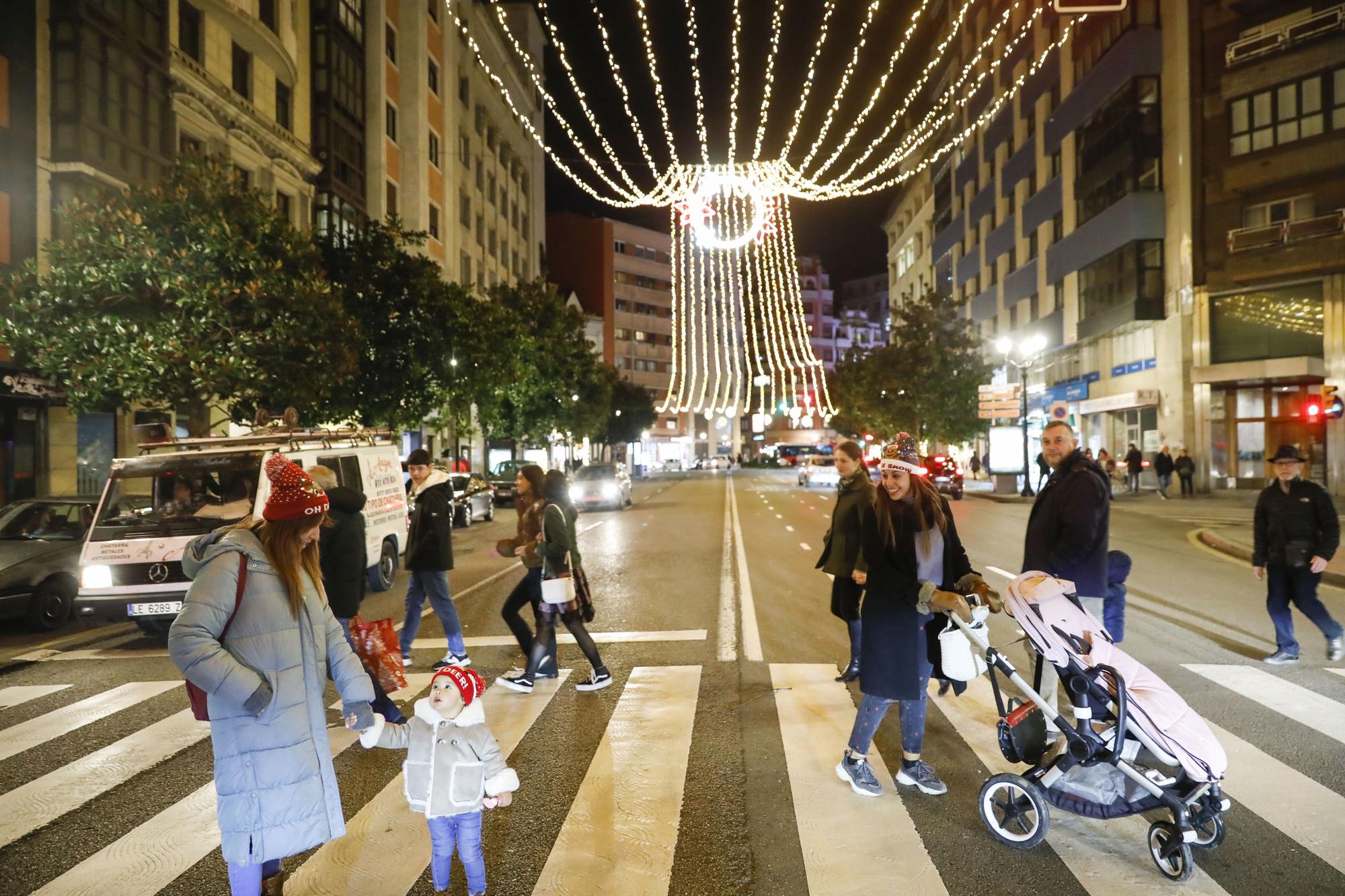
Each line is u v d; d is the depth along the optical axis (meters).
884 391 43.41
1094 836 4.29
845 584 6.91
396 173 37.91
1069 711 5.91
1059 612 4.25
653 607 10.57
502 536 21.25
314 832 3.13
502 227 55.31
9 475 17.45
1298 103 27.77
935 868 3.95
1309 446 28.31
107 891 3.94
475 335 22.69
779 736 5.78
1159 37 32.28
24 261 13.95
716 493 40.53
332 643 3.38
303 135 28.02
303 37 28.23
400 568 13.88
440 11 42.50
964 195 58.12
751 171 27.53
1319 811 4.48
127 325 13.33
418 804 3.43
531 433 43.03
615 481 28.19
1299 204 27.95
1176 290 31.08
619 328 96.81
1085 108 36.69
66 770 5.51
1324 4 27.27
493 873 3.97
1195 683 6.81
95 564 9.13
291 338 14.38
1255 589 11.28
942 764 5.22
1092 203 36.66
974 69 53.84
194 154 15.34
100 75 18.11
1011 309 48.47
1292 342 28.00
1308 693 6.54
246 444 10.37
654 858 4.09
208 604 3.01
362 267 20.23
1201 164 29.98
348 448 11.79
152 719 6.61
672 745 5.62
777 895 3.73
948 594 4.38
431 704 3.45
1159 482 28.97
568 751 5.54
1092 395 38.38
